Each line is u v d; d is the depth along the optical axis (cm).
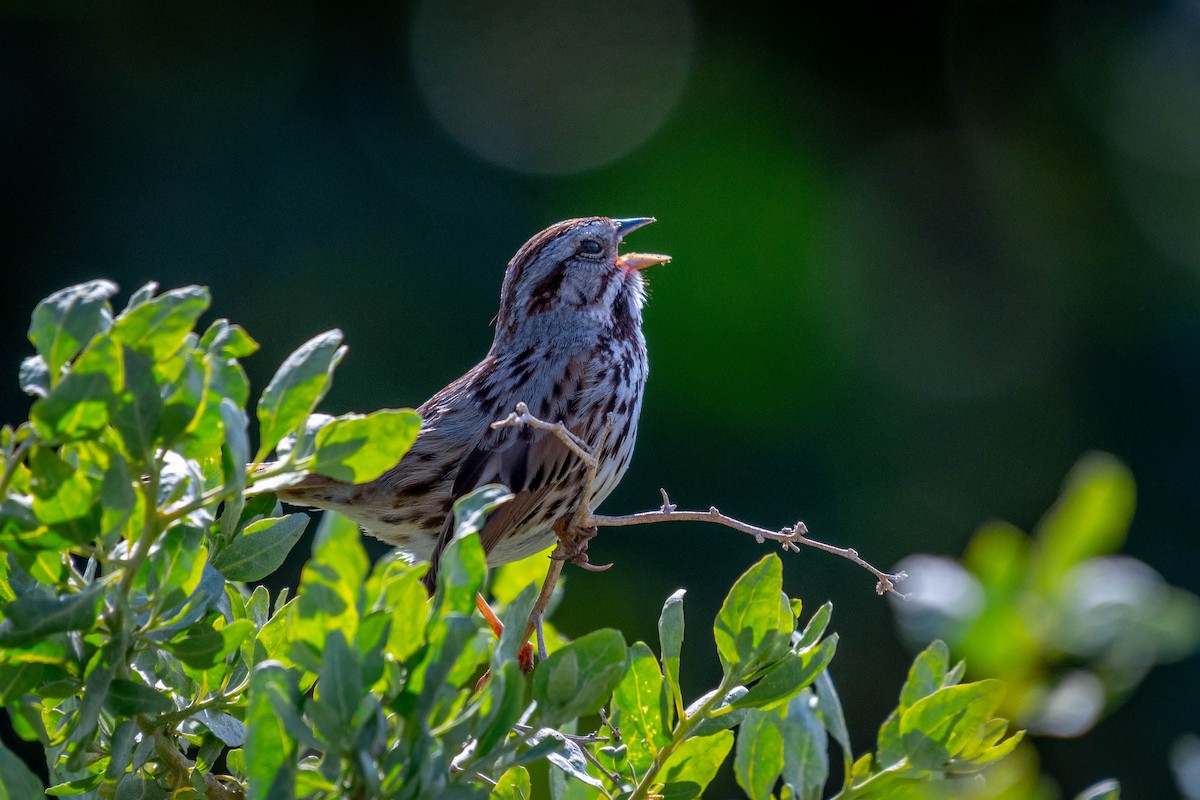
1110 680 566
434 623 358
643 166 1418
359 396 1198
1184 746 593
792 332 1357
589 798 471
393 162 1308
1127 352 1400
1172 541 1295
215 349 362
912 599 586
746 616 432
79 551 364
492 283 1292
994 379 1400
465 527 364
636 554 1230
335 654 339
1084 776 1126
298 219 1248
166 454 374
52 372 350
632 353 896
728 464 1291
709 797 1034
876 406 1357
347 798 347
